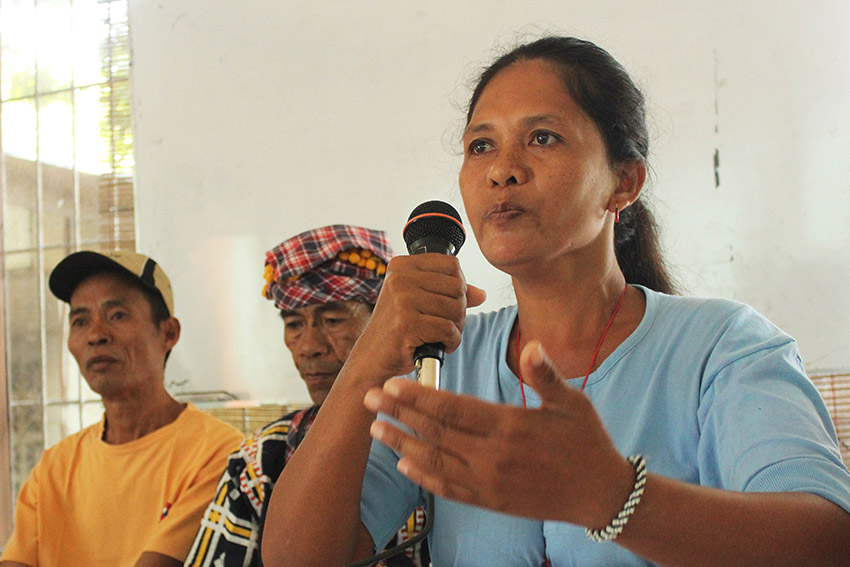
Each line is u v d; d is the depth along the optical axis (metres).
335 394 1.05
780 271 2.70
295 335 2.12
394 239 3.29
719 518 0.75
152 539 2.07
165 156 3.73
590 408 0.67
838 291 2.64
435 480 0.69
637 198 1.28
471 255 2.89
